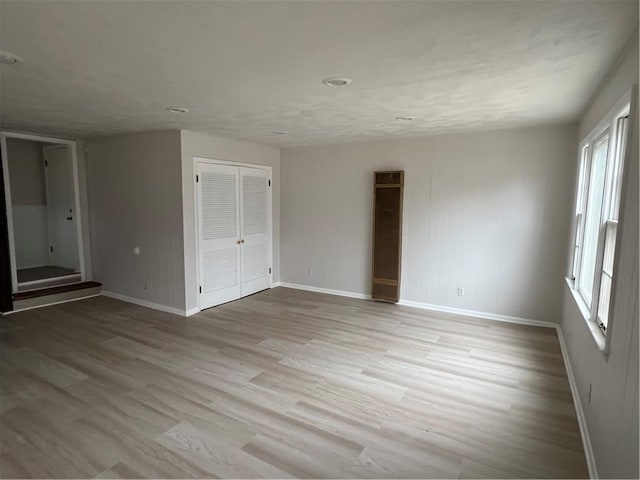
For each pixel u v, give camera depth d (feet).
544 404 9.39
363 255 18.92
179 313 16.42
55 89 9.68
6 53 7.27
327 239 19.84
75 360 11.75
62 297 18.11
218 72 8.30
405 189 17.33
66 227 21.65
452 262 16.57
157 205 16.56
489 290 15.90
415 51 7.06
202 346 12.91
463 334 14.08
